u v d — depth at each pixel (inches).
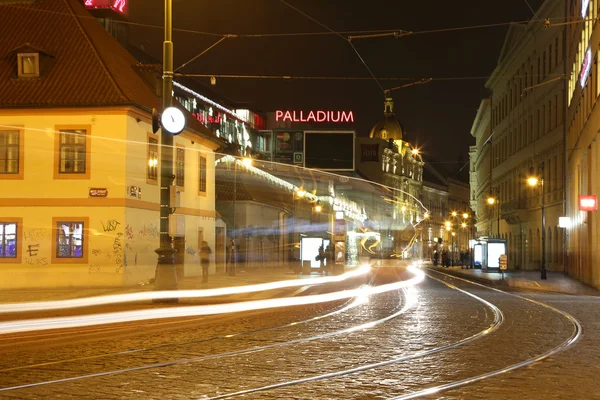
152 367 431.5
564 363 446.0
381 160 5315.0
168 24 875.4
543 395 348.5
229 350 505.0
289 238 2628.0
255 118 3304.6
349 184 3791.8
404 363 445.7
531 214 2630.4
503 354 483.2
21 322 684.7
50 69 1312.7
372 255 4291.3
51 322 688.4
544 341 551.2
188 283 1362.0
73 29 1376.7
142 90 1407.5
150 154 1384.1
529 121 2687.0
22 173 1279.5
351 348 512.4
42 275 1263.5
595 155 1477.6
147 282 1343.5
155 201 1403.8
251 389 363.3
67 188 1272.1
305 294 1157.1
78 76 1298.0
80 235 1268.5
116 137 1266.0
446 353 487.8
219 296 1071.0
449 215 7219.5
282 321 711.7
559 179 2213.3
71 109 1268.5
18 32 1379.2
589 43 1531.7
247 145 3053.6
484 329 633.0
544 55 2444.6
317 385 374.3
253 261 2236.7
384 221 5142.7
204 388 366.0
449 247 7052.2
